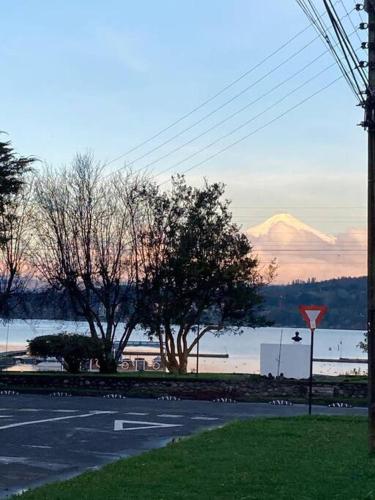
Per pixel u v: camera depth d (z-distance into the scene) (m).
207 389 30.81
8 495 10.03
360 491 9.24
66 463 13.12
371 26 13.29
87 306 36.19
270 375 32.97
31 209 38.69
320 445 14.17
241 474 10.52
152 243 35.84
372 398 13.08
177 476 10.45
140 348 77.19
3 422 19.62
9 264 37.47
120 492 9.30
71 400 27.59
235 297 36.62
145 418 21.25
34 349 35.69
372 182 13.38
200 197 36.12
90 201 36.34
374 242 13.34
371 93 13.26
